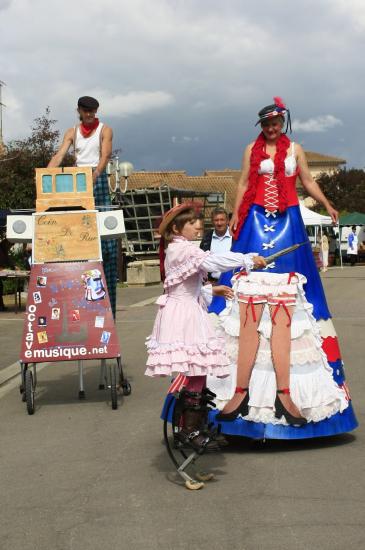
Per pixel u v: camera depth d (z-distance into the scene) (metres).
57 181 8.00
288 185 6.11
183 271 5.10
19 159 25.06
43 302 7.70
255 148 6.15
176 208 5.26
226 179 58.97
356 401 7.37
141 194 35.28
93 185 8.45
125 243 34.94
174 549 3.90
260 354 5.77
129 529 4.21
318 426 5.70
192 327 5.05
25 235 7.83
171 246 5.21
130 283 26.33
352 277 28.88
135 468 5.40
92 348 7.66
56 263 7.74
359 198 69.56
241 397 5.71
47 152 25.28
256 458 5.52
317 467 5.24
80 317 7.69
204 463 5.45
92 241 7.82
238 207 6.19
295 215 6.09
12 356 11.16
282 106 6.08
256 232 6.07
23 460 5.73
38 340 7.63
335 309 16.33
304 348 5.77
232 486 4.90
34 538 4.14
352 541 3.93
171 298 5.18
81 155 8.67
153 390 8.37
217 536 4.06
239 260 5.10
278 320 5.77
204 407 4.99
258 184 6.12
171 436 6.27
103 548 3.95
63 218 7.84
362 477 4.99
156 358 5.02
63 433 6.56
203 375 5.05
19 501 4.78
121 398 8.01
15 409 7.68
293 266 5.96
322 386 5.75
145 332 13.32
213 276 6.88
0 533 4.23
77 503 4.70
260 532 4.09
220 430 5.40
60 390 8.63
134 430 6.55
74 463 5.59
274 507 4.47
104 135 8.62
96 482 5.11
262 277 5.90
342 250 46.94
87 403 7.82
